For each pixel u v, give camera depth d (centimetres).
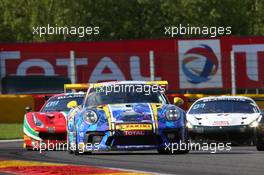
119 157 4506
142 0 14938
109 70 10869
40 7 14412
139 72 10894
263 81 10894
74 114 4856
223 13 14825
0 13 15400
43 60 10838
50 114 5903
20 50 10806
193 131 5656
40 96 10038
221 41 10925
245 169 3631
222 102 6084
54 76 10838
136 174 3359
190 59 10875
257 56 10919
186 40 10875
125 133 4481
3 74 10781
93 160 4300
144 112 4588
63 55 10844
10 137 7769
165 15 15125
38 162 4141
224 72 10844
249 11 15438
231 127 5584
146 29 15050
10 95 9994
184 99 9631
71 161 4262
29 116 5891
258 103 9881
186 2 14788
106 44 10869
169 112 4612
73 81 10381
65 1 14250
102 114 4597
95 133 4541
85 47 10856
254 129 5572
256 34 15262
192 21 14800
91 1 14388
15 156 4803
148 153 4866
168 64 10838
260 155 4631
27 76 10806
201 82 10875
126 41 10888
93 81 10812
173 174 3369
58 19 14250
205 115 5828
